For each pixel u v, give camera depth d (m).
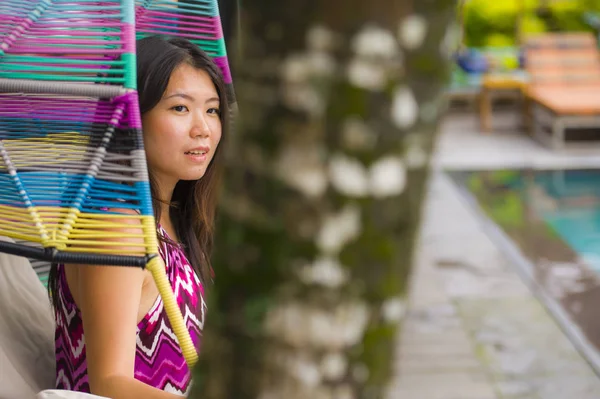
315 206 0.97
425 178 1.01
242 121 1.00
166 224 2.46
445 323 6.06
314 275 0.99
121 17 1.84
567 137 12.91
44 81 1.81
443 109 1.01
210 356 1.06
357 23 0.93
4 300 2.36
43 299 2.54
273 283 1.00
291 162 0.97
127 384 1.93
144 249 1.78
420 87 0.97
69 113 1.83
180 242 2.54
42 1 1.86
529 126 13.27
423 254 7.70
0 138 1.84
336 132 0.95
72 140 1.84
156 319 2.16
